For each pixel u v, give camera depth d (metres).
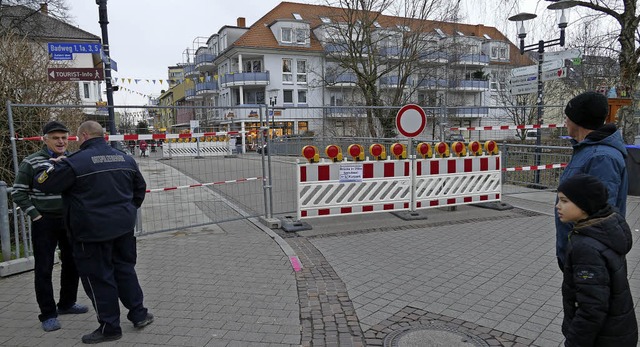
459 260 5.14
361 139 10.94
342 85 25.48
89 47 6.17
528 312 3.74
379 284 4.42
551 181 9.96
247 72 40.53
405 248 5.65
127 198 3.43
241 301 4.05
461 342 3.24
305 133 9.34
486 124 12.96
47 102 7.19
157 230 6.84
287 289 4.32
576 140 2.65
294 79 41.00
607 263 2.03
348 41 19.44
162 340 3.34
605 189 2.10
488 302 3.96
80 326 3.65
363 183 7.00
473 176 7.72
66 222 3.25
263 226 6.96
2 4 21.20
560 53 10.16
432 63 19.55
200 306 3.95
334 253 5.48
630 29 10.90
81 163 3.18
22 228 4.95
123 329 3.54
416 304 3.93
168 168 14.09
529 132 13.23
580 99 2.54
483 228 6.64
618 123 11.22
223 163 11.73
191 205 9.34
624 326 2.06
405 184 7.25
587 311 2.01
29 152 6.83
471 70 39.28
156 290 4.34
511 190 9.98
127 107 5.86
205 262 5.19
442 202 7.52
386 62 19.78
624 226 2.10
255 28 41.12
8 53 6.89
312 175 6.73
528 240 5.95
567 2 9.59
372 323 3.58
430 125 13.15
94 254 3.27
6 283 4.62
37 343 3.35
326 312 3.79
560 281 4.45
